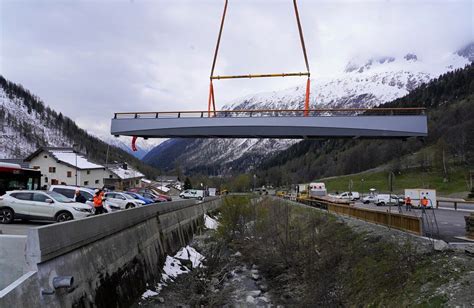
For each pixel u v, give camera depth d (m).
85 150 154.50
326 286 17.95
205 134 15.66
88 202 23.83
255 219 37.22
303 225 29.53
